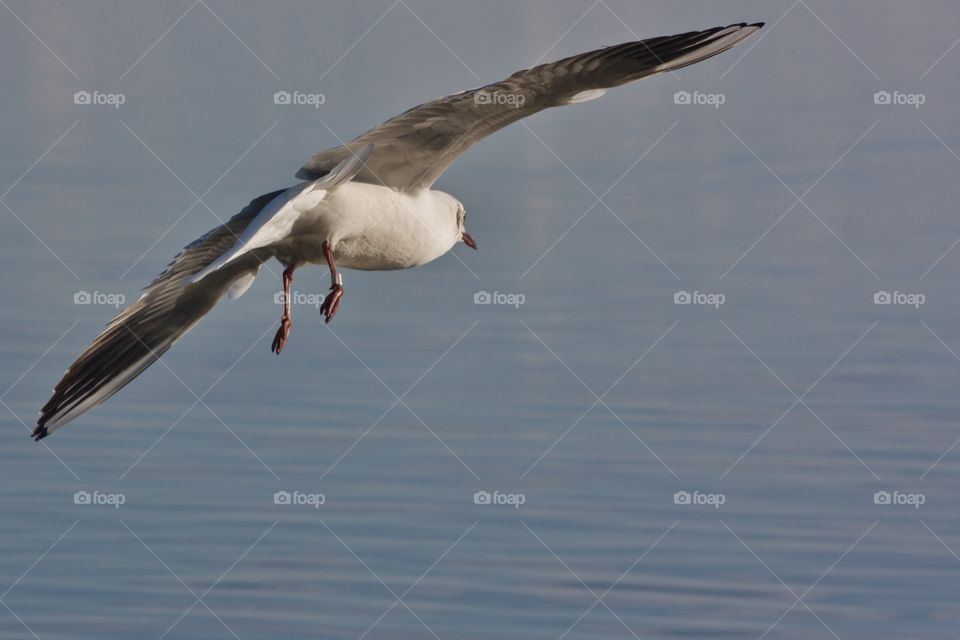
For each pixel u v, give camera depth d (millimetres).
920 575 10219
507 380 14195
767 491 11648
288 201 7332
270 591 10023
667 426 13047
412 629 9492
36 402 13625
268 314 16766
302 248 8312
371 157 8117
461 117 7754
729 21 29359
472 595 9945
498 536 10711
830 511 11297
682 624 9602
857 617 9695
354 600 9812
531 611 9711
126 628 9516
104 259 18234
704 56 7707
